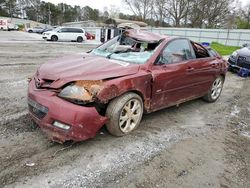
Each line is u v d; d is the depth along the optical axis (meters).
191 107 5.38
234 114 5.20
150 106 4.00
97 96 3.11
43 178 2.69
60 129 3.04
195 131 4.18
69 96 3.07
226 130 4.35
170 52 4.31
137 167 3.03
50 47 17.33
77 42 25.73
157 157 3.28
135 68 3.69
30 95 3.35
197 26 58.84
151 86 3.85
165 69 4.07
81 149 3.28
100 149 3.32
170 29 38.12
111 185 2.68
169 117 4.67
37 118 3.26
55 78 3.26
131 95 3.54
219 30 33.59
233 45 32.47
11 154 3.05
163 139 3.77
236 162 3.35
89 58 4.00
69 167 2.91
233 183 2.91
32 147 3.23
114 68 3.53
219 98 6.26
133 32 4.73
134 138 3.69
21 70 7.87
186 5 58.75
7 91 5.43
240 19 57.12
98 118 3.15
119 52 4.42
